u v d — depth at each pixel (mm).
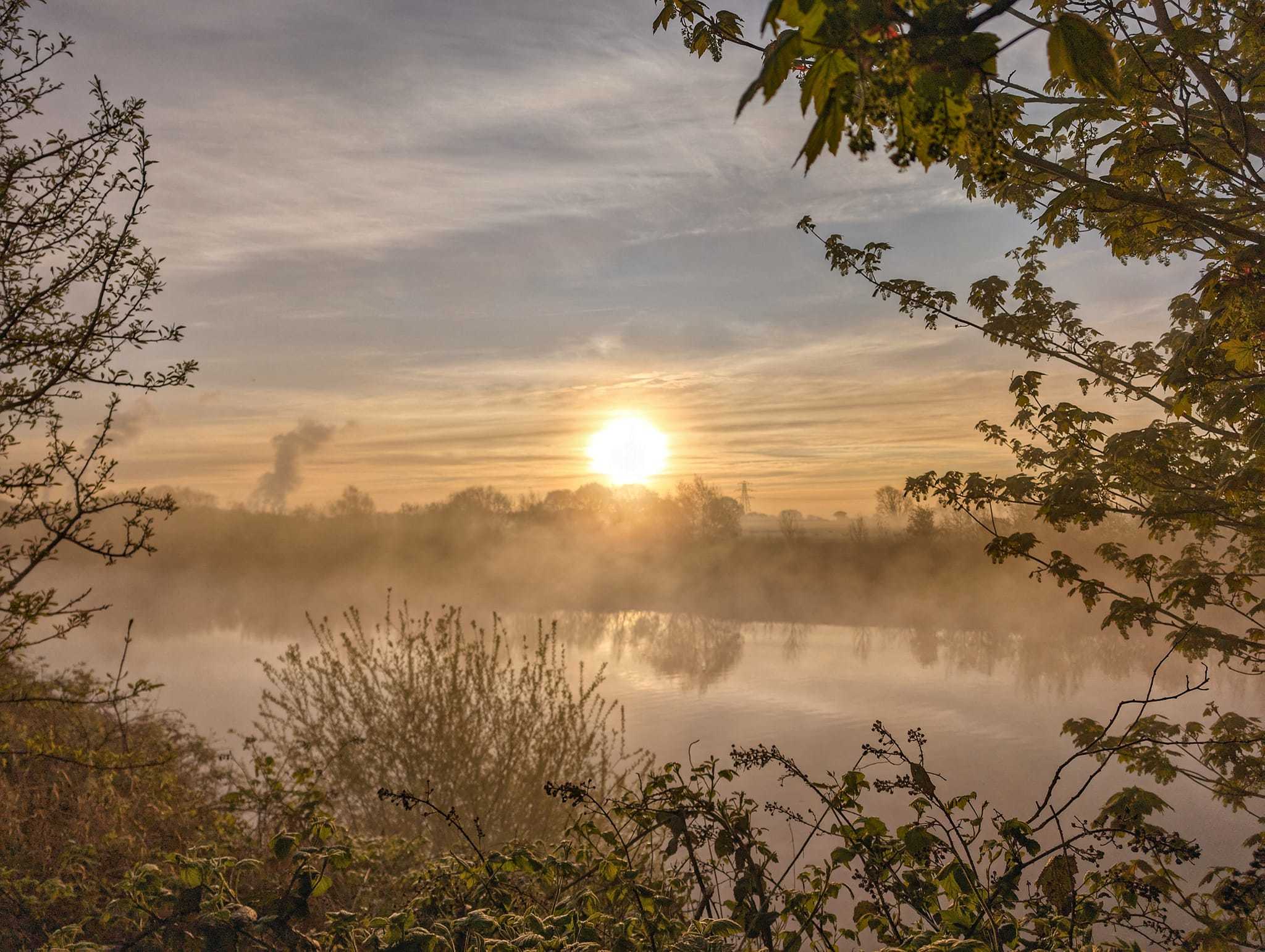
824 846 6316
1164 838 2400
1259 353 3158
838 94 970
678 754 9562
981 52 942
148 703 7848
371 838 4816
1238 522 3812
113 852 4160
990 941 2273
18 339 3941
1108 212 3613
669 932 2666
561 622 24875
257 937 2588
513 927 2596
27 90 4012
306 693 7438
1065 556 4035
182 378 4316
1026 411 4766
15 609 3879
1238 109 2998
